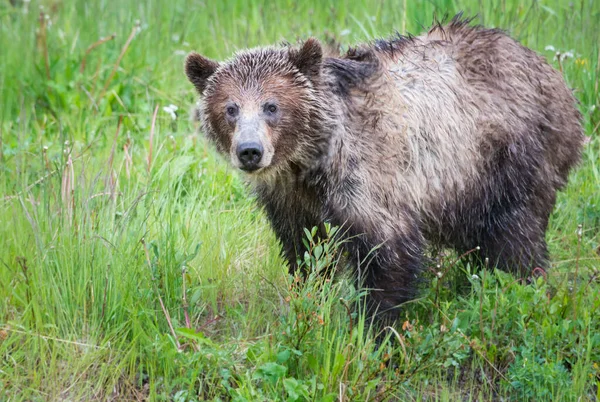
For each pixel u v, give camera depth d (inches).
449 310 414.0
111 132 584.4
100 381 364.5
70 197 432.8
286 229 424.2
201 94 414.9
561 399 362.6
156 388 367.2
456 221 434.6
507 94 430.9
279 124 386.3
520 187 436.8
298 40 435.5
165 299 400.8
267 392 355.6
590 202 512.7
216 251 446.9
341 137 387.9
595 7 661.9
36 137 576.4
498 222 440.1
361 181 388.5
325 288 386.9
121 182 498.6
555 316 395.9
